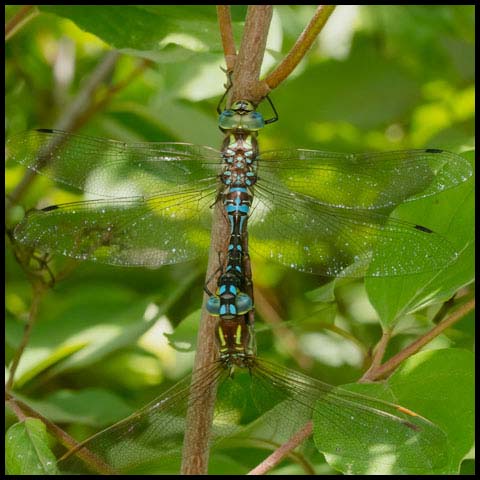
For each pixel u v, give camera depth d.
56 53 0.65
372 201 0.50
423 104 0.66
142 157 0.51
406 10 0.65
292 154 0.50
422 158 0.50
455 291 0.49
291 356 0.56
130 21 0.54
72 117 0.61
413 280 0.49
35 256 0.54
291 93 0.64
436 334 0.49
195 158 0.51
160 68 0.56
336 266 0.50
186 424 0.48
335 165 0.50
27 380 0.55
